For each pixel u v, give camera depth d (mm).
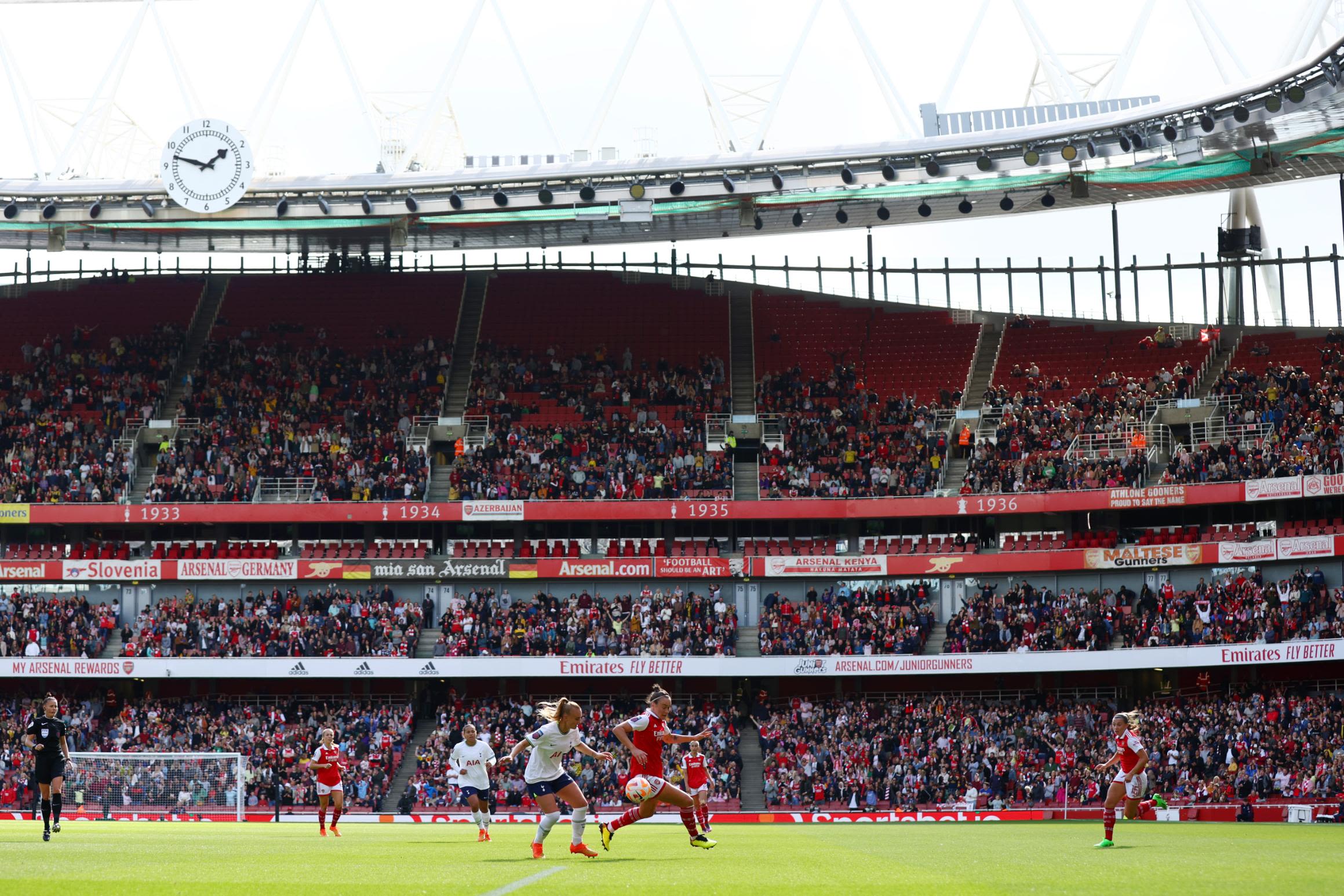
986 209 63438
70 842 22250
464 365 67188
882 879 13742
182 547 58906
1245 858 18594
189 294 72375
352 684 56656
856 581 57406
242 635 54094
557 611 54969
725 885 12672
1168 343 63531
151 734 52062
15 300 72562
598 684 56625
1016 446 58312
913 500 56531
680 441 60938
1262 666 51625
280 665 53125
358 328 69812
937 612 56750
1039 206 62938
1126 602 53562
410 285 72812
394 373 66062
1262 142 51312
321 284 72812
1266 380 58094
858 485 57875
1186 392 59438
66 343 68812
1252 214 65625
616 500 57500
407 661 53125
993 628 52062
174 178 52062
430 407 63844
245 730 51438
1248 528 53875
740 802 48125
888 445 59938
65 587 58500
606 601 55719
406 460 60250
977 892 12195
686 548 58688
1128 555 53656
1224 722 46781
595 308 71250
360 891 12055
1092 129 49031
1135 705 50812
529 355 67750
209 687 56781
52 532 59750
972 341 67125
